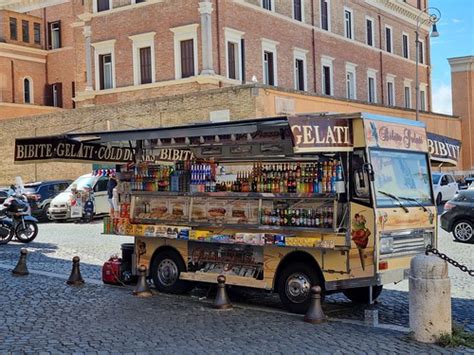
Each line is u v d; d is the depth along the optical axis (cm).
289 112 2934
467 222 1892
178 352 780
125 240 2041
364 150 945
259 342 827
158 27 3469
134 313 1003
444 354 770
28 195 2825
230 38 3431
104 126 3294
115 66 3638
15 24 4881
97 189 2875
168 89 3416
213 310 1025
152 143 1227
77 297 1138
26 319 961
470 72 5844
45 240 2059
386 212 941
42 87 5031
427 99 5912
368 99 4953
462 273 1361
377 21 5134
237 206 1075
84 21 3741
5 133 3772
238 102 2808
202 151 1170
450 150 1150
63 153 1307
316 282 976
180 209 1155
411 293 837
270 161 1069
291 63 3978
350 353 775
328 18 4441
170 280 1170
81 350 787
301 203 998
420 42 5856
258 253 1047
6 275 1377
